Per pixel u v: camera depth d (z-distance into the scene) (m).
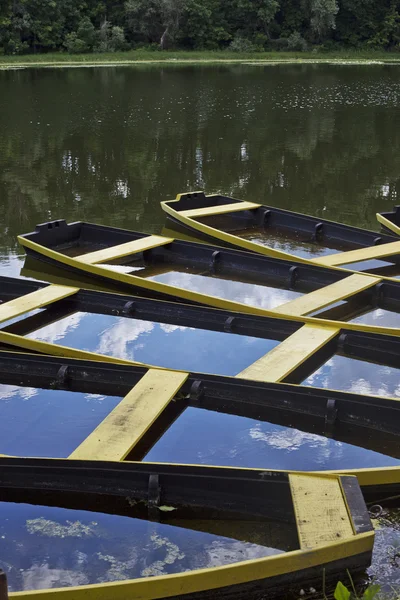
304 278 8.62
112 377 6.09
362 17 50.75
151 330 7.41
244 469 4.23
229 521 4.25
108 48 44.47
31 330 7.43
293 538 4.12
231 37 47.72
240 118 21.45
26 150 16.56
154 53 44.22
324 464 5.13
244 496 4.26
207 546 4.15
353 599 3.47
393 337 6.64
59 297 7.58
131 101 24.56
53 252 8.82
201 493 4.30
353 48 50.91
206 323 7.34
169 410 5.80
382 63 44.34
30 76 32.75
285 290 8.55
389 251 9.23
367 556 3.59
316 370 6.59
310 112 22.88
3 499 4.48
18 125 19.62
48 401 6.01
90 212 11.95
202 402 5.84
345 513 3.80
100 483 4.40
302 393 5.56
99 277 8.54
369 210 12.37
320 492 3.99
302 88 29.23
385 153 17.00
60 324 7.57
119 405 5.39
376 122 21.22
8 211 11.91
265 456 5.23
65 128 19.30
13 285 8.09
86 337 7.27
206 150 16.98
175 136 18.53
